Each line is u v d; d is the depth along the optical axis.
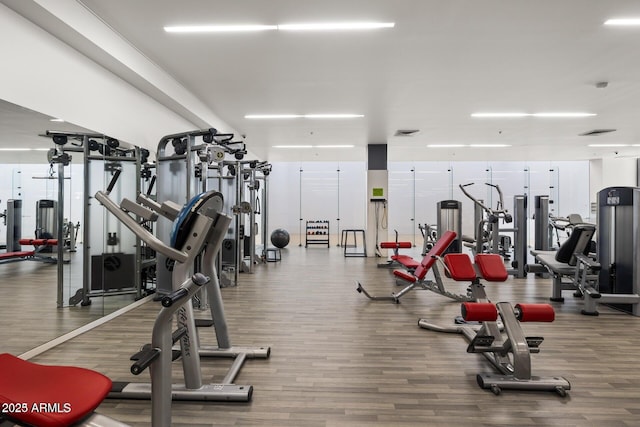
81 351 2.89
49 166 3.29
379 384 2.39
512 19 3.03
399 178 11.28
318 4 2.82
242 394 2.15
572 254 4.24
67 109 3.08
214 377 2.47
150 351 1.57
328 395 2.25
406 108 5.61
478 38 3.36
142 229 1.69
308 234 10.88
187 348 2.21
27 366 1.45
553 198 11.20
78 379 1.38
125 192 4.10
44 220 3.34
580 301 4.56
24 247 3.21
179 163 4.45
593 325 3.62
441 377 2.49
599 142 8.29
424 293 4.94
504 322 2.53
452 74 4.23
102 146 3.70
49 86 2.89
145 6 2.87
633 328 3.53
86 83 3.30
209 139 4.10
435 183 11.25
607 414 2.06
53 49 2.92
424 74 4.23
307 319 3.76
